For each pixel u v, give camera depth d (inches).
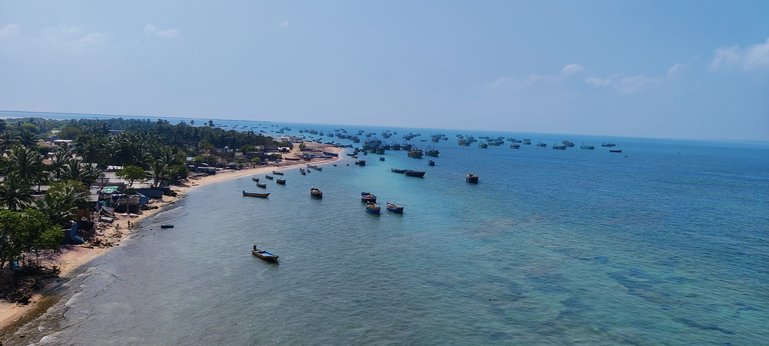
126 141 6889.8
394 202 5969.5
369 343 2251.5
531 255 3708.2
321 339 2266.2
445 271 3272.6
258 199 5910.4
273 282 2957.7
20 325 2234.3
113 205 4616.1
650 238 4404.5
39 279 2748.5
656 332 2452.0
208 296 2699.3
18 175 4037.9
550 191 7436.0
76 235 3521.2
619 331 2448.3
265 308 2571.4
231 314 2480.3
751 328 2514.8
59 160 5108.3
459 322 2498.8
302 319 2460.6
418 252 3700.8
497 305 2726.4
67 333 2190.0
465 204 5959.6
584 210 5812.0
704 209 6161.4
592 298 2861.7
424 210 5467.5
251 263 3302.2
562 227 4766.2
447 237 4202.8
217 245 3720.5
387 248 3789.4
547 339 2348.7
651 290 3019.2
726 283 3179.1
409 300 2755.9
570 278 3198.8
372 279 3073.3
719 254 3892.7
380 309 2620.6
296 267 3255.4
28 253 2994.6
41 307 2434.8
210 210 5093.5
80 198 3705.7
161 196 5546.3
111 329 2251.5
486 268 3356.3
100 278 2881.4
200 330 2292.1
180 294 2711.6
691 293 2982.3
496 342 2304.4
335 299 2731.3
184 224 4387.3
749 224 5196.9
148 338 2187.5
